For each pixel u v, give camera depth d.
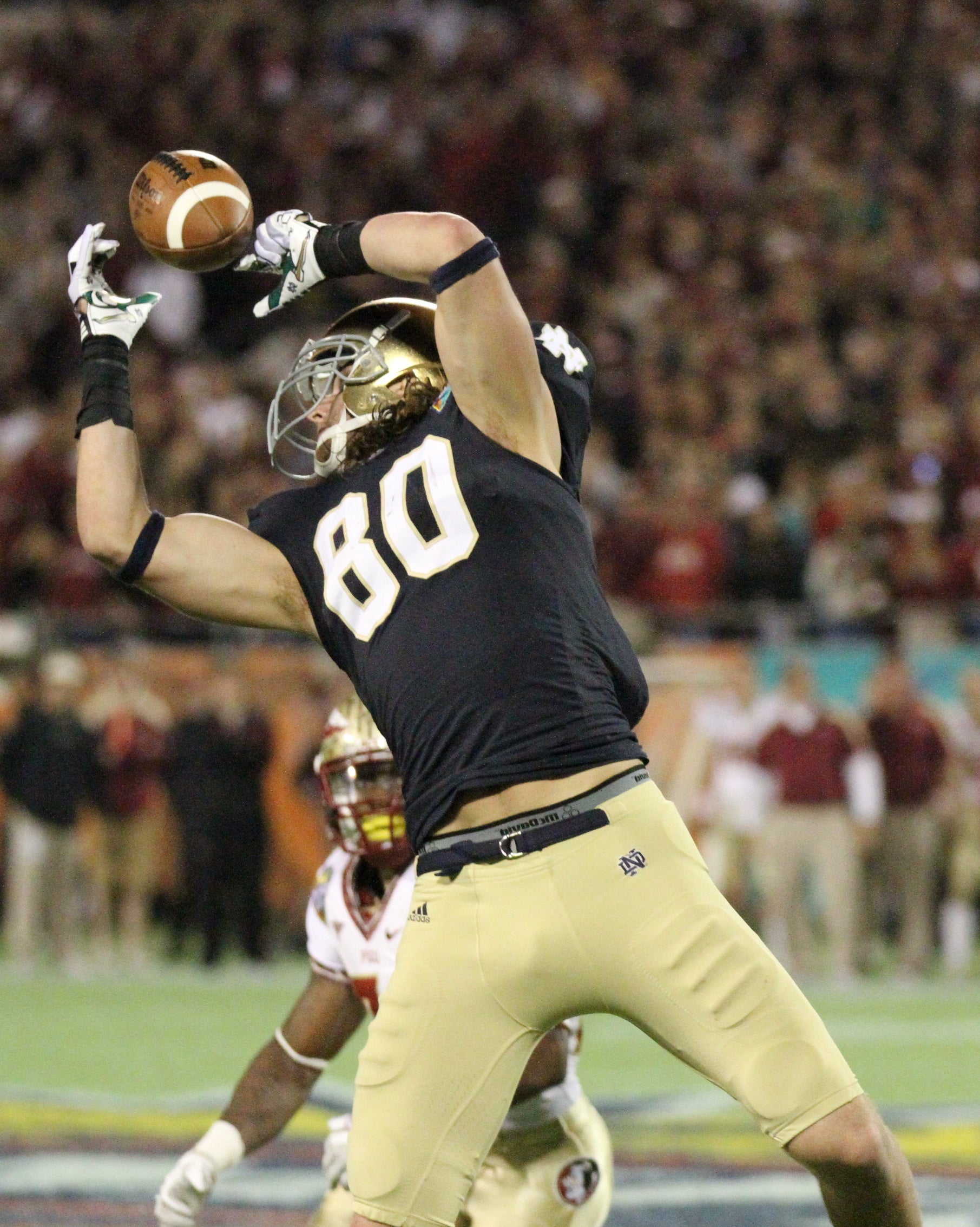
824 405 47.59
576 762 9.69
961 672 39.81
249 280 55.12
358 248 10.06
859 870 37.41
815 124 59.09
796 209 55.50
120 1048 27.58
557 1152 11.38
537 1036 9.87
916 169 57.84
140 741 40.06
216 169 10.95
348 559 10.26
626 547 42.78
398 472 10.24
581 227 55.88
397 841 11.63
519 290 53.78
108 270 55.56
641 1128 21.52
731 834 39.03
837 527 43.00
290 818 40.47
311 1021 12.06
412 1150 9.76
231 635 41.34
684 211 55.72
